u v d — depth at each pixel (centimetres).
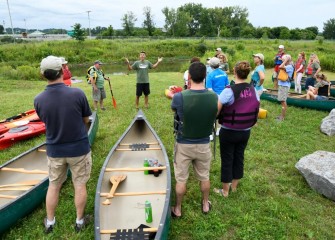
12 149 604
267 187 448
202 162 357
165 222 311
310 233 352
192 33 9088
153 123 743
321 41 3844
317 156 473
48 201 346
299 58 1059
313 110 854
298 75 1058
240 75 362
